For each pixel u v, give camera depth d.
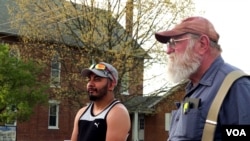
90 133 4.81
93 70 4.89
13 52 24.45
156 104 29.97
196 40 2.82
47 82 24.97
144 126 37.66
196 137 2.59
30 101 21.88
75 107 25.27
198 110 2.62
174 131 2.85
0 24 31.25
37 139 31.75
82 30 23.00
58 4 24.45
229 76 2.63
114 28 23.06
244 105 2.52
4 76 20.88
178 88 22.91
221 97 2.57
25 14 23.59
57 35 23.78
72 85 23.56
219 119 2.56
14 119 21.44
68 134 33.44
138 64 22.86
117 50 21.88
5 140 21.64
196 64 2.80
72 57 23.94
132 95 23.77
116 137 4.72
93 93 4.91
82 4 22.34
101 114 4.84
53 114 32.78
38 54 24.47
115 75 5.02
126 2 22.14
